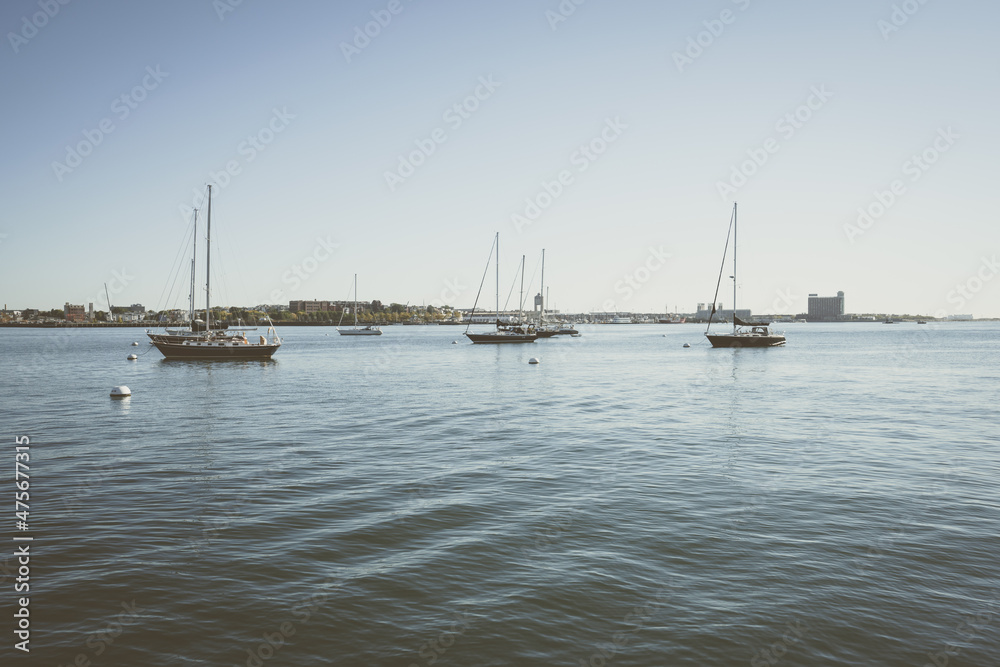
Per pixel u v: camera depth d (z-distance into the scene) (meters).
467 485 16.33
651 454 20.33
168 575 10.51
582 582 10.24
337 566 10.93
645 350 101.31
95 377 52.16
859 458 19.70
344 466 18.61
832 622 8.91
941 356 82.00
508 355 88.12
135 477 17.23
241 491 15.75
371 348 111.75
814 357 80.50
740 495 15.35
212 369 61.69
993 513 13.88
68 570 10.70
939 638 8.48
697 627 8.79
